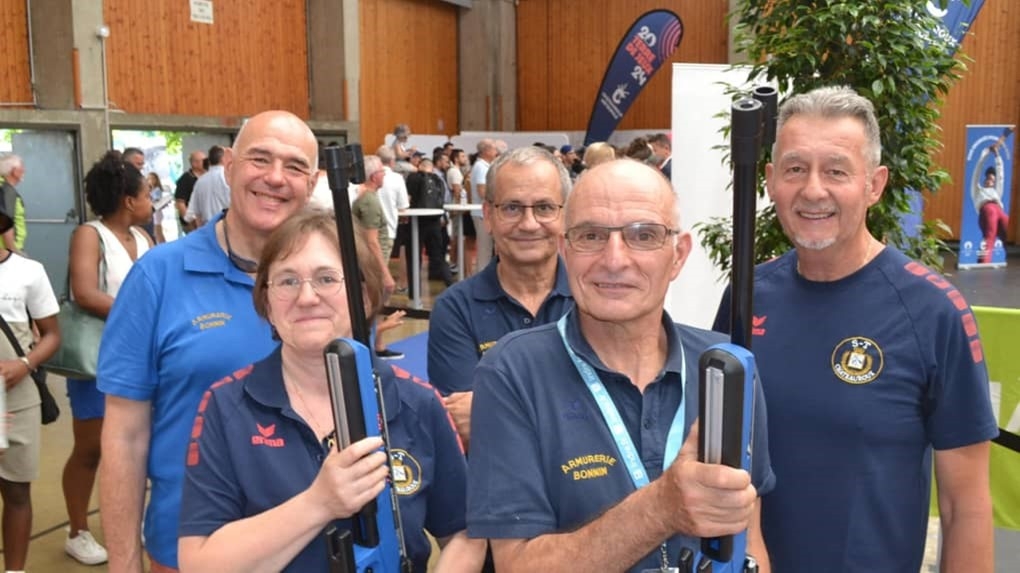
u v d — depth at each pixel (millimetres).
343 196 1212
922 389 1642
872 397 1638
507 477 1285
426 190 9492
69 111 8734
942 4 3123
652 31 11719
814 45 3094
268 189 1799
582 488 1286
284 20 12172
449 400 1850
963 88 13125
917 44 3068
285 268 1433
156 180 9250
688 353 1417
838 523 1655
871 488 1639
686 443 1066
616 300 1295
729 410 991
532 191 1988
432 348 2107
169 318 1779
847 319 1683
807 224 1649
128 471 1778
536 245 2021
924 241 3428
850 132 1609
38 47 8695
